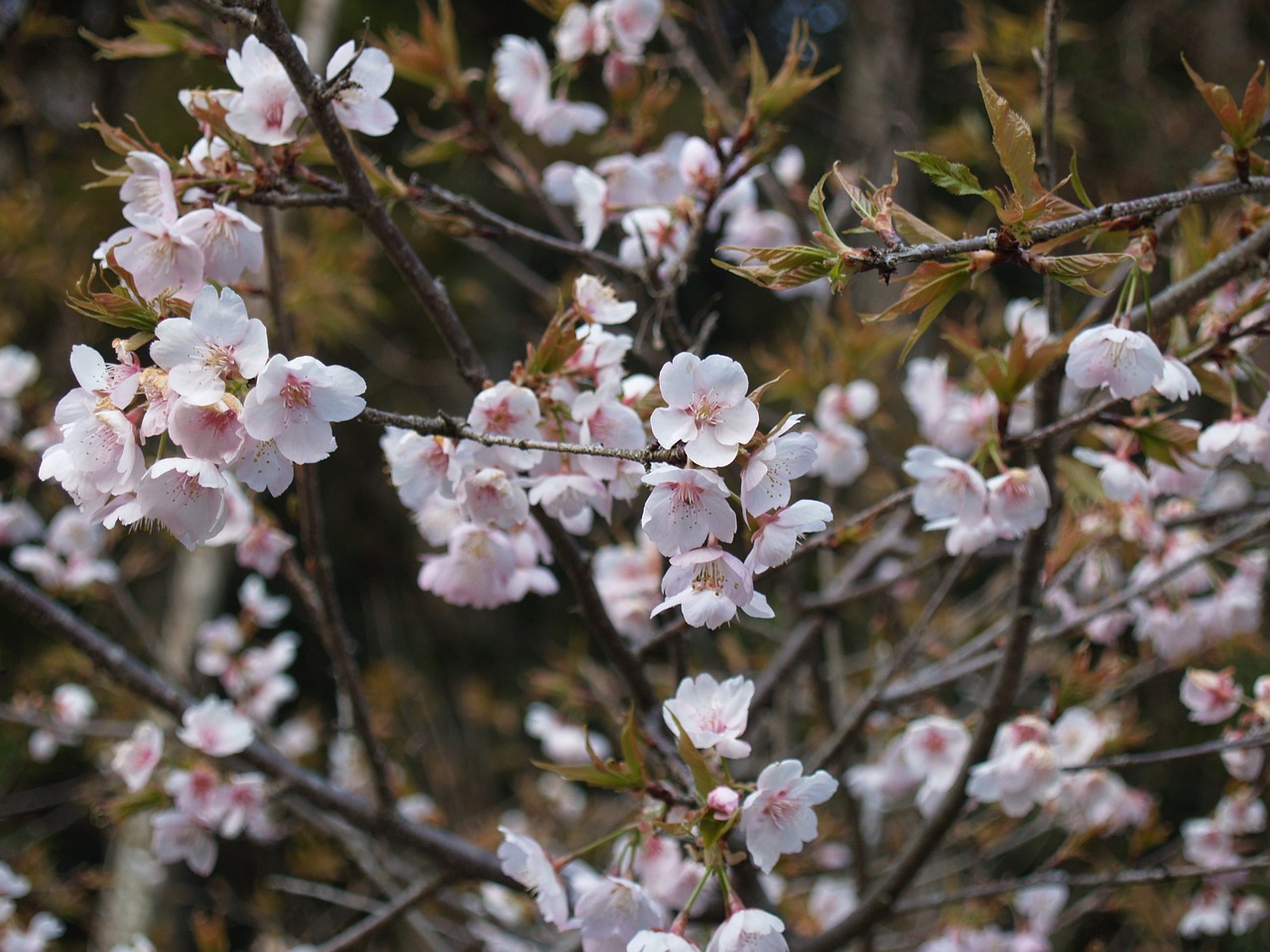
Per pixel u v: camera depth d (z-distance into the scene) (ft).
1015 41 5.83
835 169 3.72
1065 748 4.71
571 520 4.08
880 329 6.08
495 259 5.47
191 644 9.86
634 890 3.88
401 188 4.15
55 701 6.39
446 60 4.53
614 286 4.55
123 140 3.91
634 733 4.03
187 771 4.53
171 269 3.81
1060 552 4.67
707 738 3.85
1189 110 12.53
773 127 4.34
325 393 3.61
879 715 5.65
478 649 14.19
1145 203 3.75
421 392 14.01
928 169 3.68
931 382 5.40
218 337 3.59
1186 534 4.91
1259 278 4.33
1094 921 9.92
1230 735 4.50
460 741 11.58
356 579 14.29
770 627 7.61
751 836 3.80
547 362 3.91
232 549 10.73
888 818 8.05
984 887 4.46
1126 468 4.20
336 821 5.70
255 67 3.91
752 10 15.08
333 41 12.55
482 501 3.88
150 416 3.59
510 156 4.62
